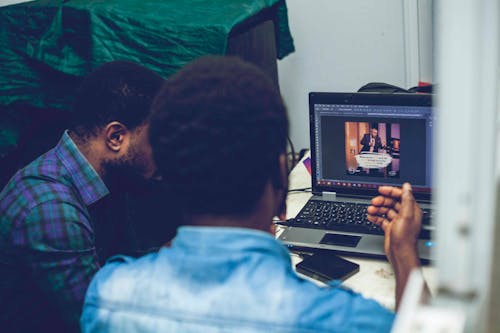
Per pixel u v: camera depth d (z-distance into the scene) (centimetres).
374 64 220
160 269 63
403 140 139
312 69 228
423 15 204
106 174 121
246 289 59
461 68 33
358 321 57
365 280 122
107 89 115
